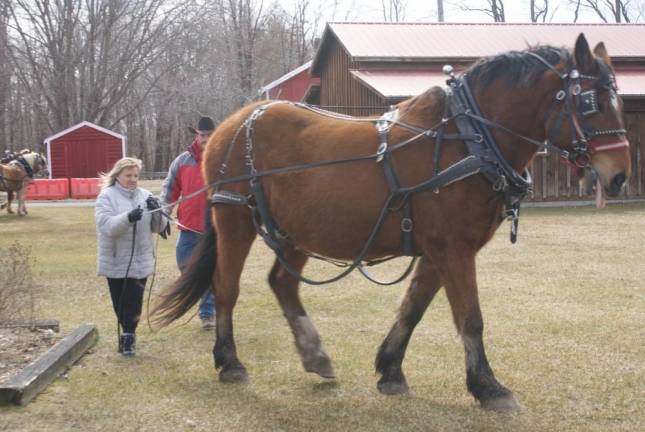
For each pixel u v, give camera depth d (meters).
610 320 6.58
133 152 52.25
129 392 4.91
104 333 6.49
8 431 4.23
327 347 5.92
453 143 4.35
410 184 4.39
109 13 36.69
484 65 4.50
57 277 9.45
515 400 4.41
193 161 6.67
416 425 4.28
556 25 24.22
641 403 4.54
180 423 4.38
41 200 27.31
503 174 4.26
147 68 39.38
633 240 11.94
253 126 5.20
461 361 5.49
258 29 48.78
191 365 5.55
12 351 5.53
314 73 25.83
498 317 6.77
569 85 4.18
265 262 10.57
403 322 4.85
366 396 4.81
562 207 18.83
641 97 18.33
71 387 5.00
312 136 4.92
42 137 43.94
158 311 5.38
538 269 9.33
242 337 6.33
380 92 17.58
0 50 37.59
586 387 4.84
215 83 43.53
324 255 4.92
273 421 4.39
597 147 4.11
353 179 4.59
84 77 37.44
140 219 5.64
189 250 6.71
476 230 4.31
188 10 39.22
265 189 5.10
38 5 36.38
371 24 23.73
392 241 4.56
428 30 23.23
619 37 22.95
